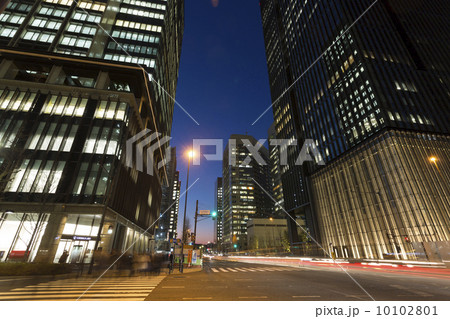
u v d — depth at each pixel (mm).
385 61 54125
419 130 46125
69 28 42812
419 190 39688
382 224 44312
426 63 57312
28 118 29312
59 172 27297
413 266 24625
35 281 13344
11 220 24625
